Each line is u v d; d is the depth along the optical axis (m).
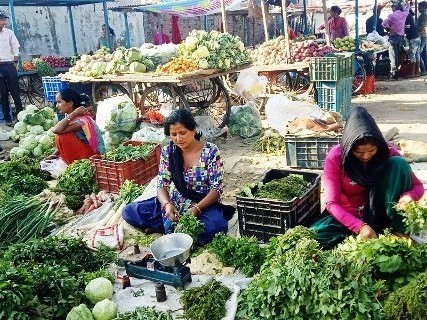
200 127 7.91
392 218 3.50
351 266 2.84
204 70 7.41
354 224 3.46
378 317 2.64
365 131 3.23
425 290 2.61
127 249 3.83
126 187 5.04
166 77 7.11
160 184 4.29
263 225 4.01
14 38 10.17
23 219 4.61
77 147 5.90
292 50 9.62
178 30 18.02
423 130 7.68
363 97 11.23
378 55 14.53
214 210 4.19
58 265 3.41
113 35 15.97
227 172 6.27
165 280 3.55
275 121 7.12
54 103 9.43
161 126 7.26
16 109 10.53
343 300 2.66
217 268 3.71
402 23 13.18
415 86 12.28
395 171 3.44
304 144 6.04
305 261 2.89
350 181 3.59
